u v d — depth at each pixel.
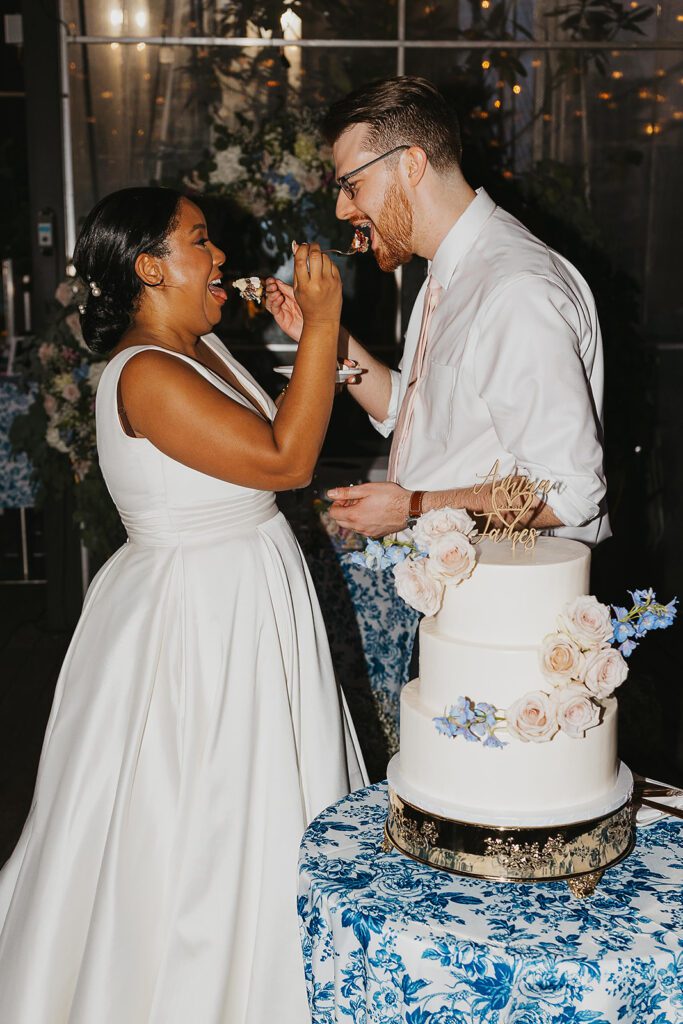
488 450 1.94
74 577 4.87
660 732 3.39
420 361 2.08
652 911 1.37
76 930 1.85
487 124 4.42
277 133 3.98
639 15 4.32
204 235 1.98
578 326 1.87
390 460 2.17
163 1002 1.78
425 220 2.02
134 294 1.94
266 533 1.98
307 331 1.82
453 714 1.38
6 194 6.03
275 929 1.83
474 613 1.42
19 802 3.32
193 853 1.82
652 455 4.52
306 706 1.98
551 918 1.36
